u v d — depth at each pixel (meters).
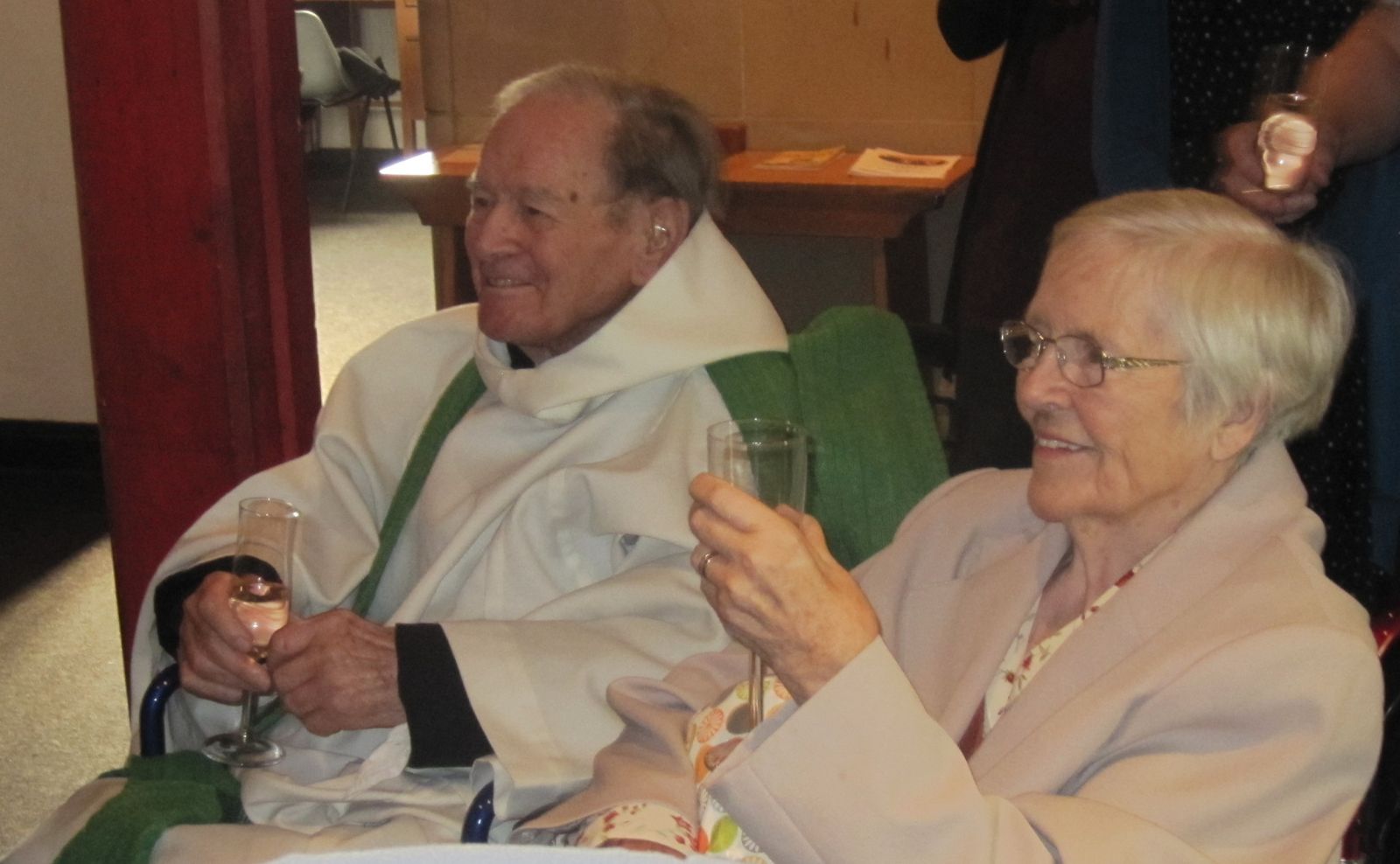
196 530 2.22
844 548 2.00
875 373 2.10
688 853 1.47
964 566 1.70
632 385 2.03
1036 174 2.81
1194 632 1.38
